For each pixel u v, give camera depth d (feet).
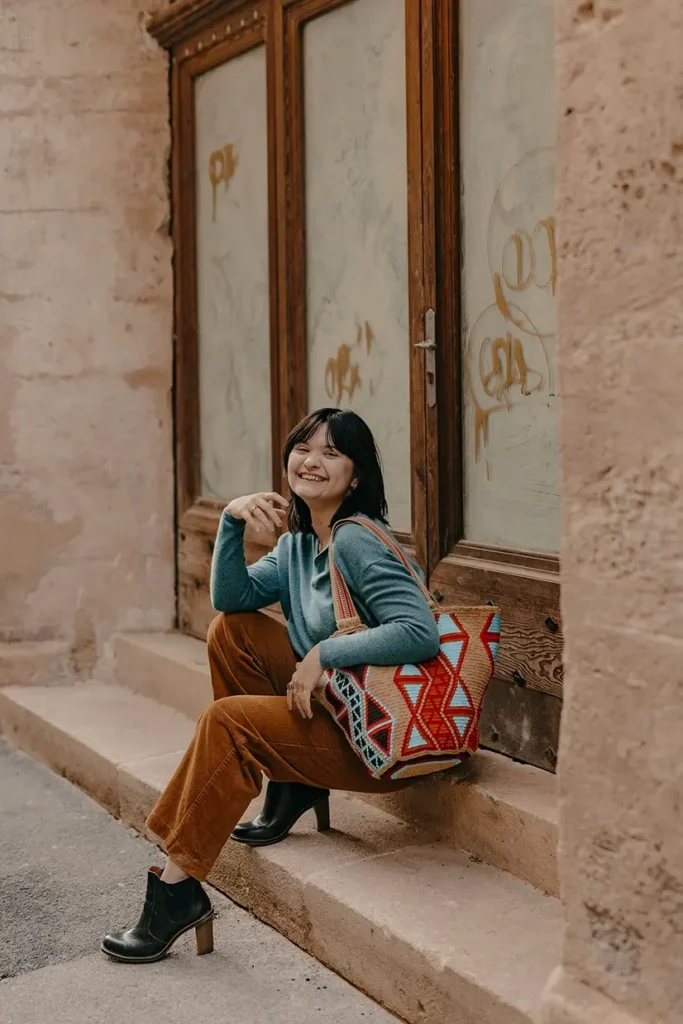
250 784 8.42
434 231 10.26
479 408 10.14
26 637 15.05
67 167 14.70
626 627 5.96
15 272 14.73
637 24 5.67
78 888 9.91
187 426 14.96
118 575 15.14
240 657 9.34
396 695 8.32
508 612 9.70
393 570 8.53
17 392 14.83
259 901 9.14
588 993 6.26
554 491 9.43
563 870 6.40
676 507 5.66
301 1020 7.63
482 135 9.95
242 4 13.06
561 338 6.20
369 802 10.14
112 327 14.93
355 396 11.83
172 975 8.28
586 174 5.98
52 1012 7.77
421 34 10.30
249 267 13.64
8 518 14.94
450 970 7.19
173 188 14.90
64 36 14.61
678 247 5.58
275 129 12.64
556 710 9.30
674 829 5.77
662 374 5.69
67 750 12.78
